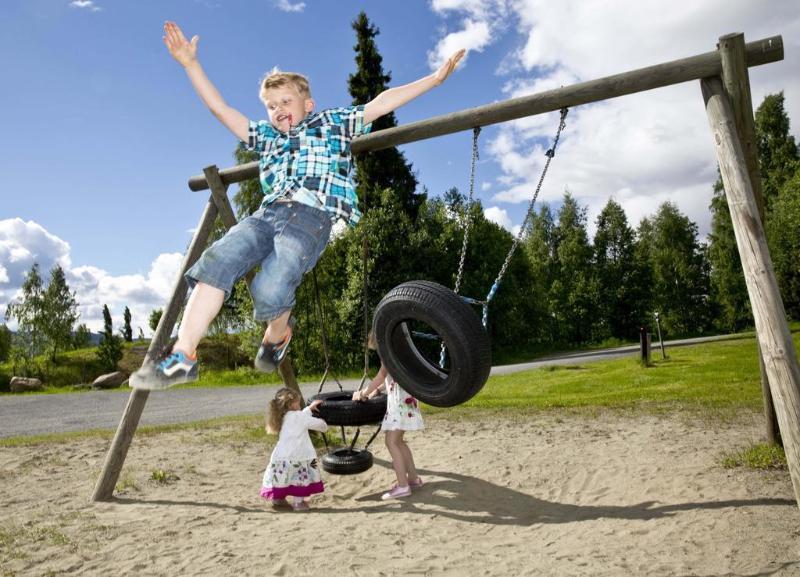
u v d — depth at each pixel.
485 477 6.42
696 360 17.83
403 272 29.34
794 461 3.80
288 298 2.48
